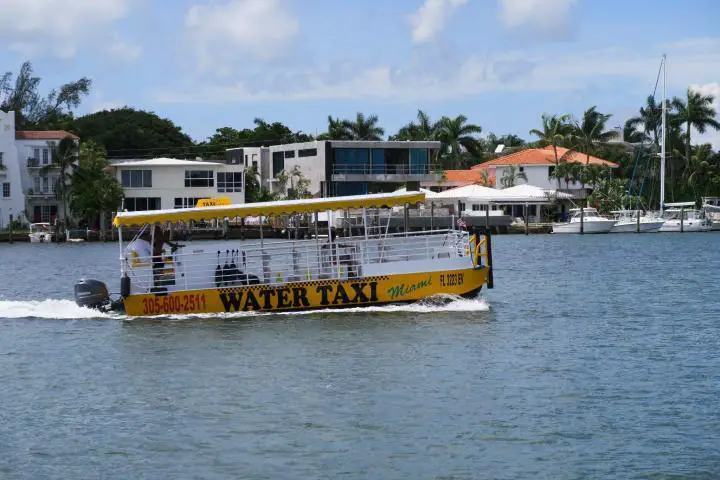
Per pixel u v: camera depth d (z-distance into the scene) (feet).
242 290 186.19
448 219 573.74
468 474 102.12
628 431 115.24
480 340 167.84
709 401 127.95
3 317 193.88
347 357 153.99
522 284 272.92
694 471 102.58
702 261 371.56
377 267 187.62
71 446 111.75
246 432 116.16
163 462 106.22
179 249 193.88
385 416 121.70
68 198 617.62
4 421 121.49
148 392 134.72
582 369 147.13
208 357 154.92
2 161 621.72
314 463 105.60
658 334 178.81
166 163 634.43
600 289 258.16
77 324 186.19
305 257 187.73
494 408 124.98
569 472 102.47
